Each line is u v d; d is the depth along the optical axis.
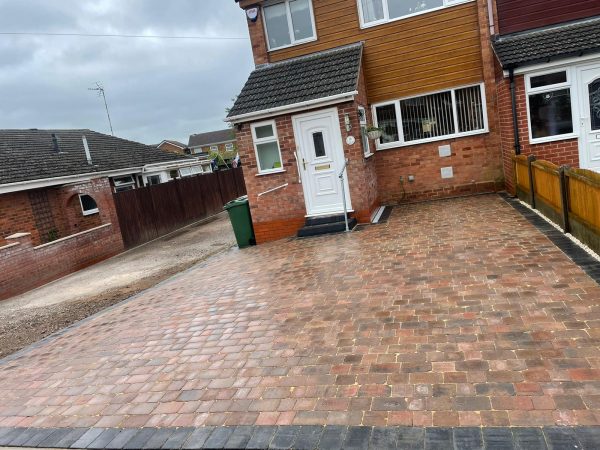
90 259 14.52
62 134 22.89
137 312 7.51
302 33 12.58
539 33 10.82
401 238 8.72
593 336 4.09
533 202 9.16
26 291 12.21
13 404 5.01
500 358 4.00
